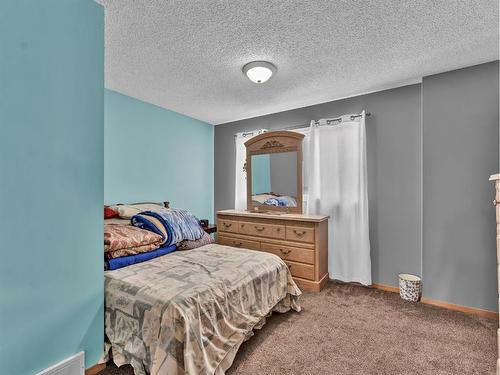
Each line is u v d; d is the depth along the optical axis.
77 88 1.43
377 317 2.22
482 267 2.27
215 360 1.42
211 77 2.61
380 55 2.17
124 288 1.57
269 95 3.10
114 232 2.03
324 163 3.22
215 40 1.96
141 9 1.61
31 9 1.23
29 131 1.24
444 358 1.67
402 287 2.62
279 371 1.54
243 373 1.53
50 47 1.31
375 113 2.98
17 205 1.20
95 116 1.53
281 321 2.15
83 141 1.47
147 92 3.01
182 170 3.88
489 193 2.25
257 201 3.75
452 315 2.26
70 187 1.41
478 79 2.31
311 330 2.01
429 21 1.73
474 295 2.30
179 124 3.82
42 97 1.28
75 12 1.42
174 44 2.01
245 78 2.62
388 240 2.89
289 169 3.48
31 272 1.25
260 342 1.84
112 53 2.14
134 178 3.20
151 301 1.42
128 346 1.46
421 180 2.71
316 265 2.84
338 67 2.39
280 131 3.54
